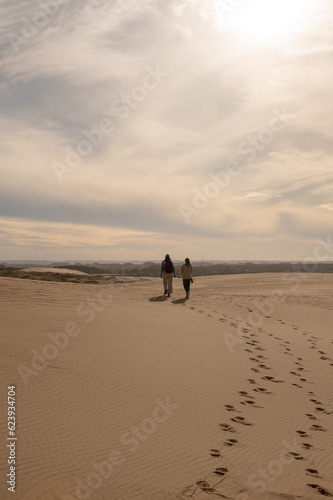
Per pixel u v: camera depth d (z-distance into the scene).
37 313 10.95
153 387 6.37
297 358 9.67
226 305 18.62
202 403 6.07
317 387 7.64
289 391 7.20
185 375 7.21
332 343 11.98
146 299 18.89
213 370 7.79
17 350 7.09
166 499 3.64
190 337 10.30
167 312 14.22
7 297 13.91
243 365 8.45
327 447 5.16
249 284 30.45
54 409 4.99
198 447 4.70
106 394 5.76
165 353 8.40
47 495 3.37
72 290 19.27
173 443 4.68
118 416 5.15
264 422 5.70
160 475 4.00
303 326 14.68
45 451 4.04
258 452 4.81
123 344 8.55
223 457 4.57
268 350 10.11
